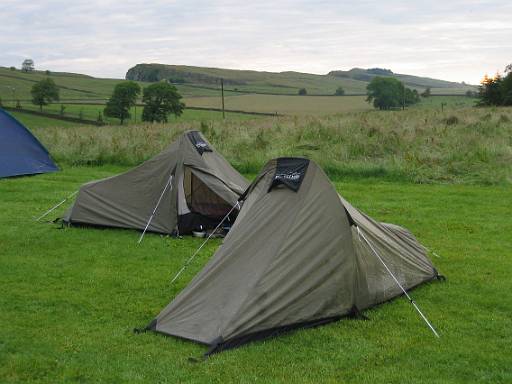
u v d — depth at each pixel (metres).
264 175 8.06
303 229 7.34
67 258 10.14
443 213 13.40
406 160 18.22
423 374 5.91
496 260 9.91
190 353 6.36
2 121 19.06
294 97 103.19
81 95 110.62
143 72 164.00
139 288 8.65
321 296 7.19
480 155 18.27
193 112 73.06
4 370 5.95
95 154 21.27
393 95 77.75
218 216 11.83
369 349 6.50
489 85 58.28
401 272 8.33
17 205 14.43
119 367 6.04
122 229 12.09
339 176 17.88
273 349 6.47
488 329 7.09
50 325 7.18
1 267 9.55
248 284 6.90
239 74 166.62
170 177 11.84
